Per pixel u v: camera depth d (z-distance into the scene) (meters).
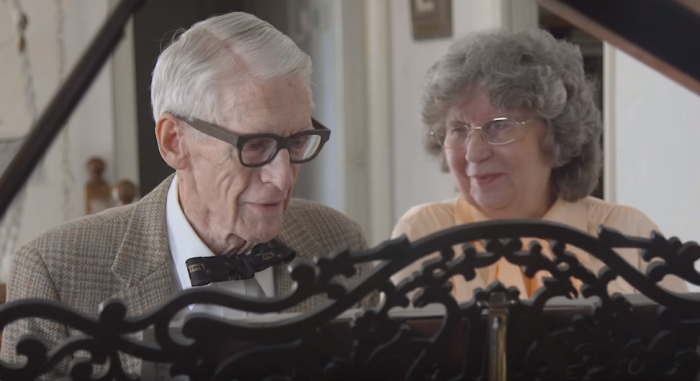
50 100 0.84
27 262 1.43
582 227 1.71
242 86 1.29
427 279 0.86
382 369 0.89
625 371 0.93
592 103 1.70
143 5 0.89
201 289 0.82
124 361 1.33
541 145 1.64
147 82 5.33
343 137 4.62
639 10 0.45
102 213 1.54
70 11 3.96
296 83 1.32
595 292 0.88
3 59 3.90
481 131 1.61
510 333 0.89
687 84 0.48
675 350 0.92
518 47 1.60
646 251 0.87
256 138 1.28
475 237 0.84
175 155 1.39
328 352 0.87
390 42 4.45
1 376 0.80
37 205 4.02
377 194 4.62
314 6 4.81
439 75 1.64
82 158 4.09
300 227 1.60
